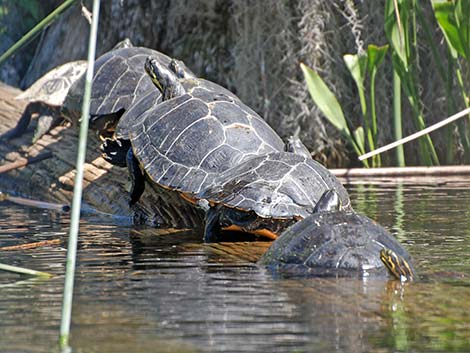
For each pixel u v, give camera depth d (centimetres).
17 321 639
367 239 816
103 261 895
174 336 592
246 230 991
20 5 2722
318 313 651
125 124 1206
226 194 989
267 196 970
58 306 686
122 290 744
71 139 1580
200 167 1062
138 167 1166
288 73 2122
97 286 763
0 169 1520
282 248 842
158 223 1194
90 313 659
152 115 1153
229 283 765
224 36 2245
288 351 557
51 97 1680
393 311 656
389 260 769
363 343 575
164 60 1419
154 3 2320
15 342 581
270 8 2130
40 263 888
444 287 735
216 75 2241
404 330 605
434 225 1105
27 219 1250
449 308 664
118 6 2377
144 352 555
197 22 2291
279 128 2131
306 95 2094
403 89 2020
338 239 816
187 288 748
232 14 2195
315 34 2100
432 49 1883
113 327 616
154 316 647
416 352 555
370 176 1816
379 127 2073
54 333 604
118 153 1198
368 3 2119
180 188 1051
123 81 1381
